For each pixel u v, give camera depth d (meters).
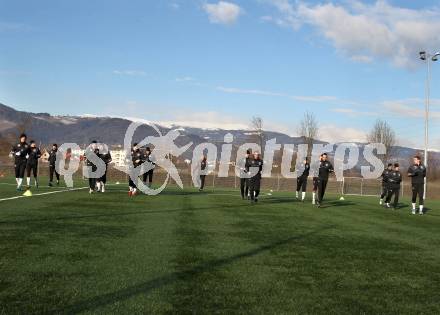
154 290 6.33
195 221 13.79
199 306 5.75
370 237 12.19
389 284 7.23
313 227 13.70
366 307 6.02
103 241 9.73
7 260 7.68
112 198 20.36
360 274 7.81
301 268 8.06
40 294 5.96
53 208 15.29
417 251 10.34
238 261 8.39
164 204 18.73
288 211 18.39
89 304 5.65
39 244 9.11
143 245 9.48
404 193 42.88
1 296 5.83
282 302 6.07
